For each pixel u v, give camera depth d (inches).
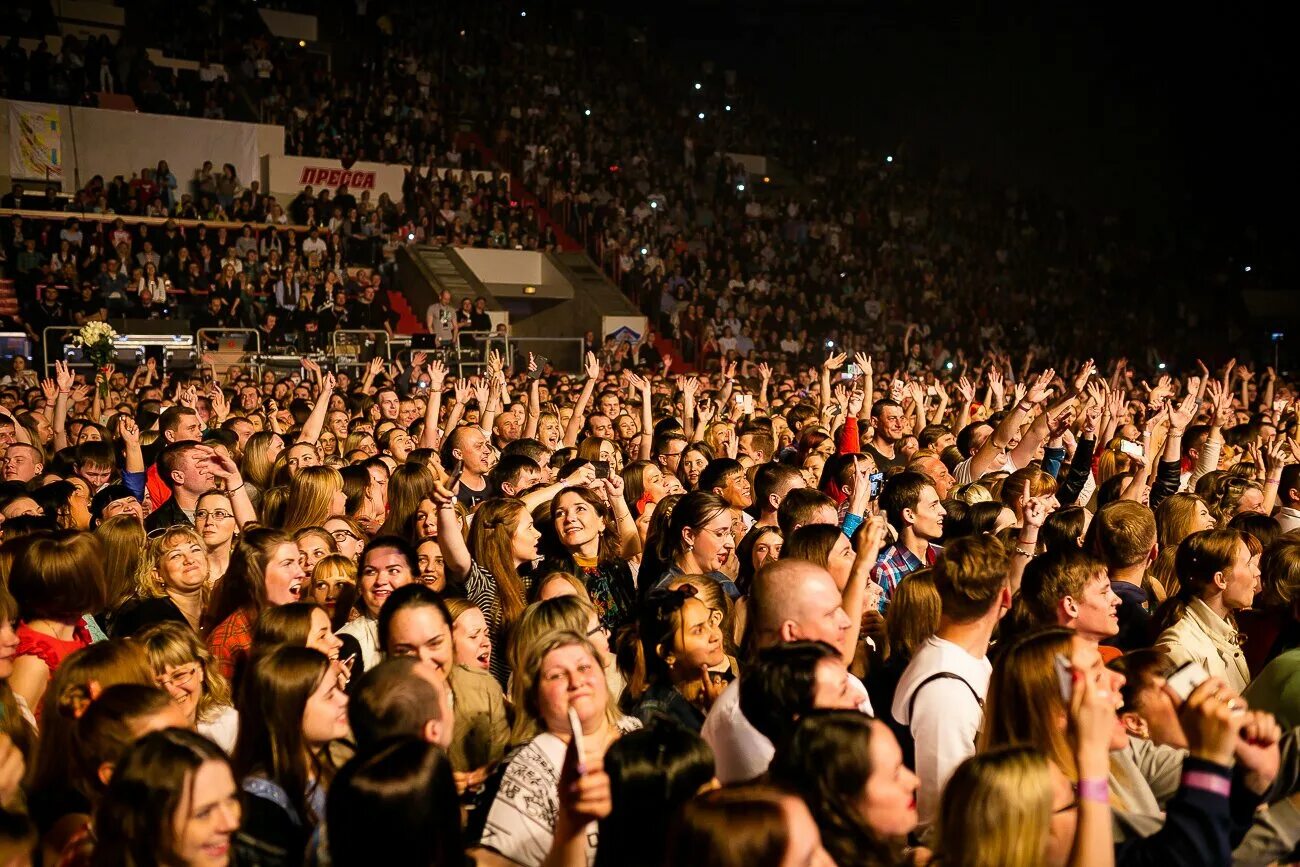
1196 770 106.3
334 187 1068.5
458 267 1014.4
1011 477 247.3
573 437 399.5
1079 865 101.0
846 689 122.0
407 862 95.0
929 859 108.7
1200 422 505.4
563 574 177.8
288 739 124.6
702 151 1310.3
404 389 676.1
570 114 1269.7
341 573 193.6
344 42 1266.0
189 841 100.0
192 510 254.7
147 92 1010.7
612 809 104.2
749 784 94.0
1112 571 195.5
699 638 157.2
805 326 1067.9
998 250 1240.8
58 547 165.3
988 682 138.5
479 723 153.0
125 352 700.7
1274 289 1153.4
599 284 1087.6
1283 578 180.5
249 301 812.0
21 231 828.6
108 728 118.9
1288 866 123.6
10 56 942.4
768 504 243.9
